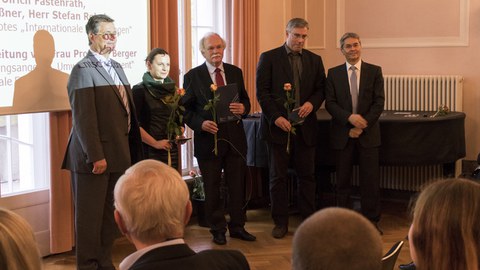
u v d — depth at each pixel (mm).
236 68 5000
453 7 6219
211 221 4996
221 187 5766
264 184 6258
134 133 4176
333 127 5199
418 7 6387
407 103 6363
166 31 5254
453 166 6074
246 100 5016
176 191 1718
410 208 1554
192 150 5926
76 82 3895
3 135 4430
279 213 5188
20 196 4473
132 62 4918
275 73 5043
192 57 5949
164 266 1620
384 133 5391
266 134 5090
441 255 1357
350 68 5117
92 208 3998
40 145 4605
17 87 4207
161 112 4621
